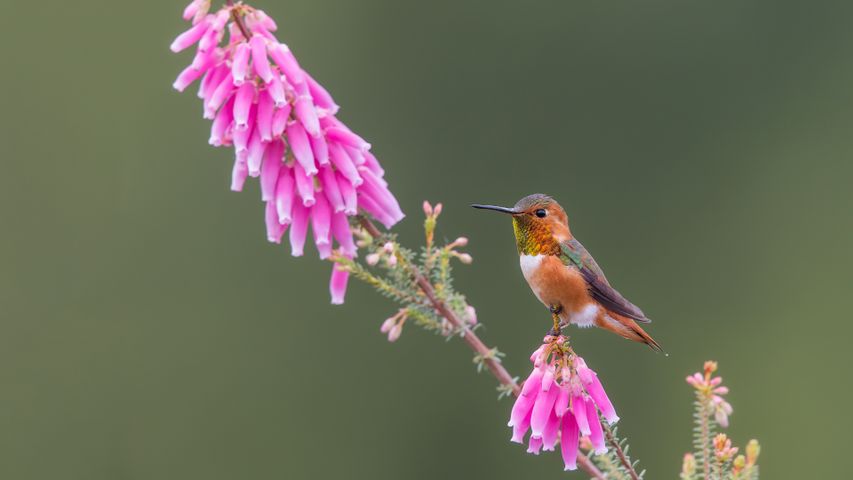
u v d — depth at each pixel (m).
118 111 18.48
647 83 18.38
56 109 18.44
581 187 18.00
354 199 5.09
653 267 17.78
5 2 18.83
